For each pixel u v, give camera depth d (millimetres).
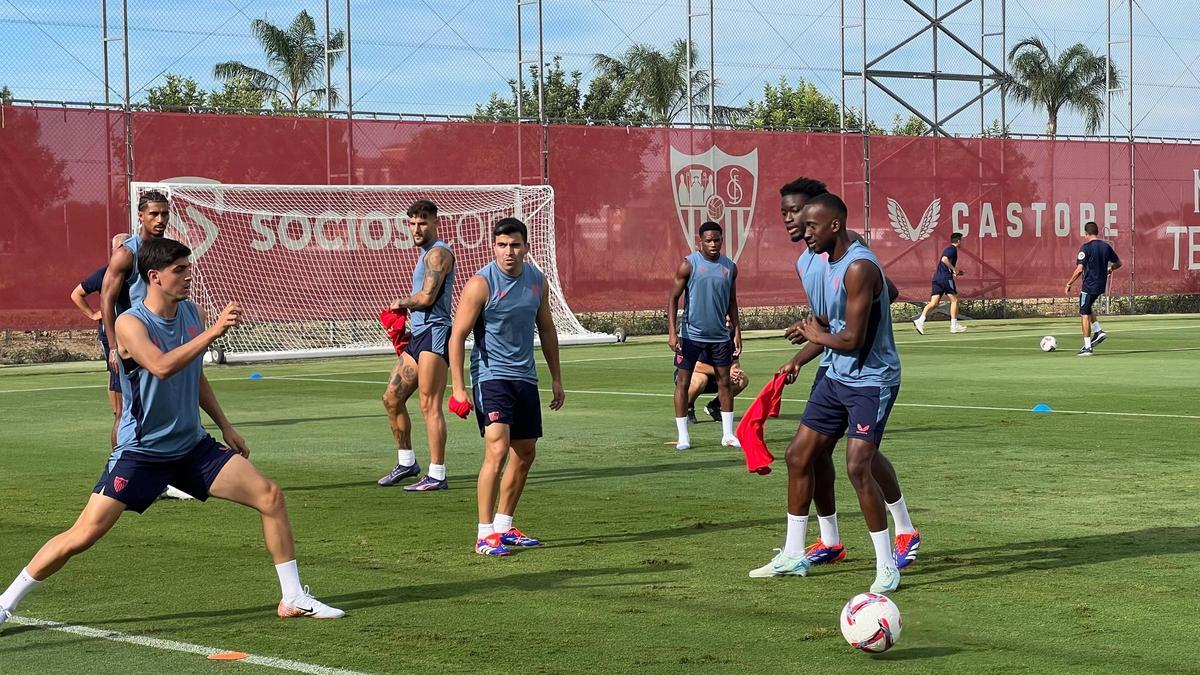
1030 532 8875
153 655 6176
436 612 6938
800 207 7672
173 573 7883
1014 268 36219
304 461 12602
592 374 21641
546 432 14508
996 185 35875
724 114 45156
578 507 10070
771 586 7480
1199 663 5930
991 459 12148
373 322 27750
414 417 16125
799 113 54438
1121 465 11750
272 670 5918
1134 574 7645
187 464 6730
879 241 34438
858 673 5828
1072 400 16953
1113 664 5922
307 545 8719
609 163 30766
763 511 9867
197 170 26484
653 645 6281
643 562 8125
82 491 10953
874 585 7328
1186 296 38625
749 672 5852
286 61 41781
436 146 28984
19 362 25219
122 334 6379
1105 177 37312
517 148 29828
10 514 9906
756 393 18453
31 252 24703
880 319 7410
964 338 29172
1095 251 24109
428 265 10773
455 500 10477
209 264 26141
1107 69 38844
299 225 27016
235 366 24438
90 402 18156
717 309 13211
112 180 25562
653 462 12367
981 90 39875
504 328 8523
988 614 6793
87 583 7633
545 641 6367
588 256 30516
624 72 46812
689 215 31672
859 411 7414
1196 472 11352
